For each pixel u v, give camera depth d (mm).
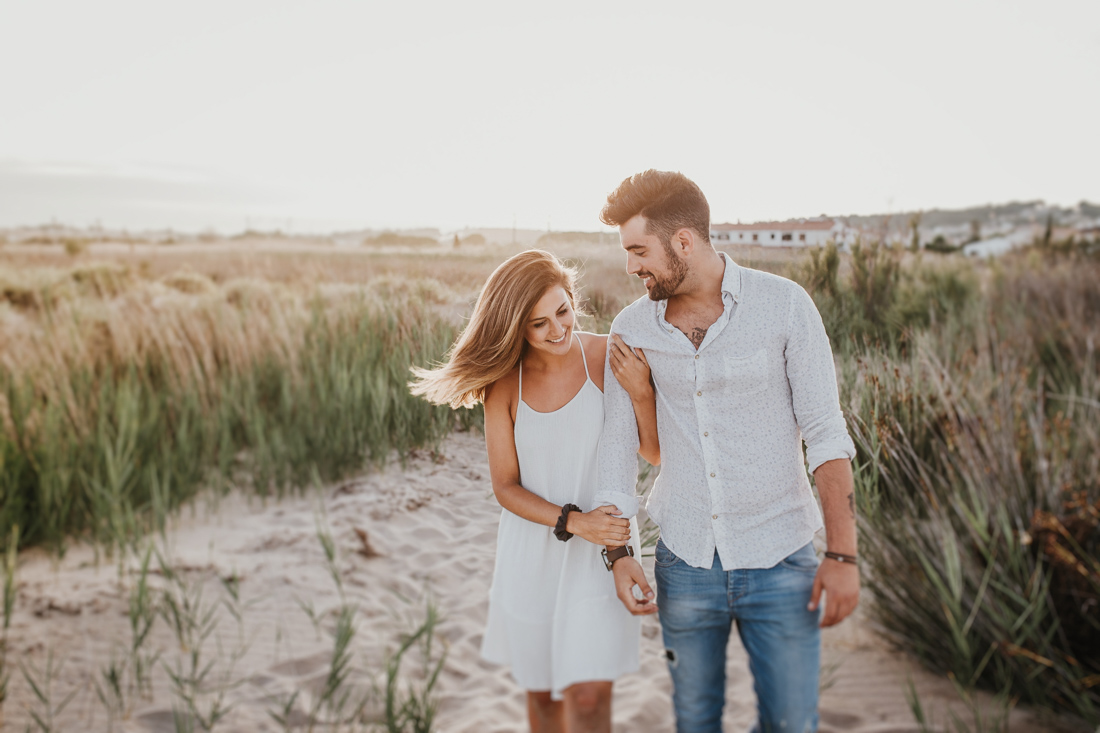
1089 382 4230
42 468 4020
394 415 4512
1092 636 2203
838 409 1628
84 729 2295
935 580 2367
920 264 6020
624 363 1766
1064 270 6555
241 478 4570
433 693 2496
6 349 5422
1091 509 2398
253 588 3211
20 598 3115
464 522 3645
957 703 2170
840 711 2119
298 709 2418
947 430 2932
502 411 1922
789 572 1616
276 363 5516
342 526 3686
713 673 1704
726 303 1635
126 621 2975
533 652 1837
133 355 5609
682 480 1710
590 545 1813
